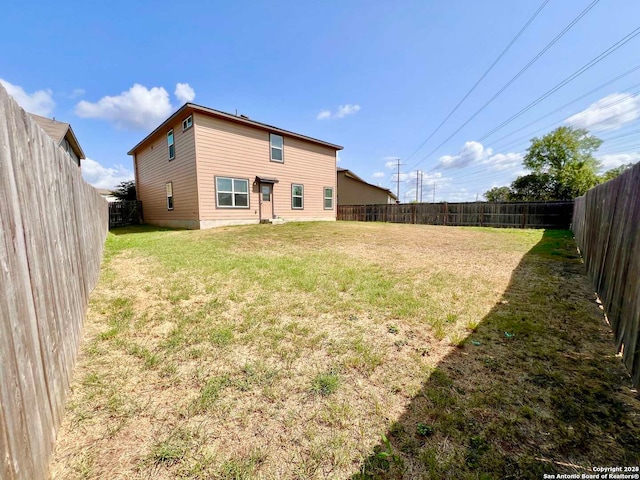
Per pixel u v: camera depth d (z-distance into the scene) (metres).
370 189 24.36
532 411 1.53
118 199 18.16
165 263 4.77
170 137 11.75
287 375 1.86
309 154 13.93
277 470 1.21
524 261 5.19
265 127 11.77
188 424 1.45
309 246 6.64
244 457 1.27
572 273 4.34
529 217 12.66
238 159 11.20
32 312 1.20
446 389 1.72
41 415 1.18
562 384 1.76
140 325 2.54
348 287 3.58
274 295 3.29
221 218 10.83
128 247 6.39
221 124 10.66
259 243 6.98
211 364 1.97
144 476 1.18
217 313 2.80
